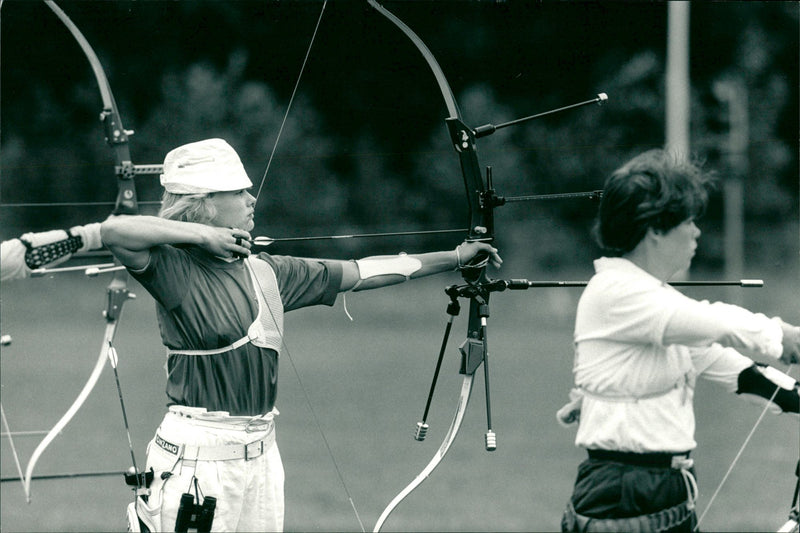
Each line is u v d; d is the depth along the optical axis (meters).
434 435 21.73
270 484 10.27
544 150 35.03
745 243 33.62
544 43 24.06
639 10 29.48
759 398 9.01
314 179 24.84
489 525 15.99
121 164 13.20
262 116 21.44
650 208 8.65
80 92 23.02
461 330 31.36
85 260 16.56
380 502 17.27
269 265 10.45
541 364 28.36
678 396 8.87
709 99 34.28
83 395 12.51
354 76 21.47
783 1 33.94
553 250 35.66
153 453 10.05
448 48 21.88
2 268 10.37
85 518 16.31
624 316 8.65
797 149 34.19
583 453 20.55
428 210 26.59
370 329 32.12
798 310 28.02
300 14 19.48
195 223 10.07
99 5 19.69
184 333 9.91
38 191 25.47
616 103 34.09
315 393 24.98
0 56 20.11
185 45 20.58
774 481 17.62
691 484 8.95
